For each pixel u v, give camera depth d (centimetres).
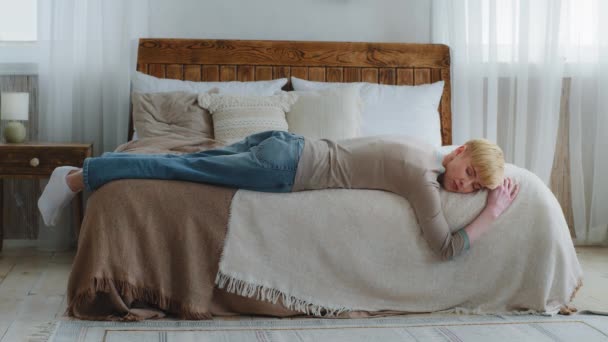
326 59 390
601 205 400
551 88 390
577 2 395
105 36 374
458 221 259
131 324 239
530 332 239
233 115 338
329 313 256
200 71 382
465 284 261
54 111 370
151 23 390
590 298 287
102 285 240
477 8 388
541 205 261
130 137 372
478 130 394
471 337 233
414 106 370
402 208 255
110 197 247
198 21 394
